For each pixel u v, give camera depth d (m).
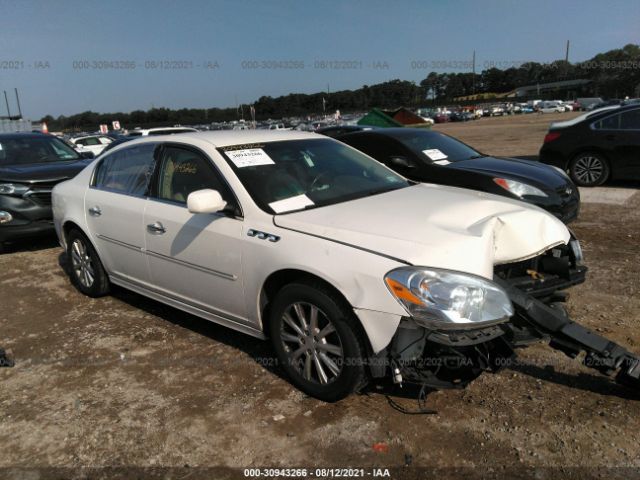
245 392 3.24
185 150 3.84
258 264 3.16
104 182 4.61
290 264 2.96
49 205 6.70
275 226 3.15
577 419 2.80
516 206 3.48
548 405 2.93
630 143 8.82
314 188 3.62
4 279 5.81
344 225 3.01
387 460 2.58
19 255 6.81
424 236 2.81
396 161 6.54
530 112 63.91
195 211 3.18
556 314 2.97
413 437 2.73
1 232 6.50
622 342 3.57
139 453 2.73
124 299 4.95
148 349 3.89
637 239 5.95
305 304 3.00
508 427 2.76
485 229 2.92
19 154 7.69
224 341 3.96
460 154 6.85
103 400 3.24
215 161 3.58
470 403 2.99
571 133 9.42
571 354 2.96
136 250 4.12
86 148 21.38
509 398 3.02
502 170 6.11
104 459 2.70
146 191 4.08
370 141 6.94
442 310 2.54
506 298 2.72
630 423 2.75
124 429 2.93
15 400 3.30
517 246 3.17
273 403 3.10
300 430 2.84
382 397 3.09
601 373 2.97
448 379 2.79
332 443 2.72
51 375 3.59
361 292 2.70
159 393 3.29
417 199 3.53
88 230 4.65
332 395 2.97
